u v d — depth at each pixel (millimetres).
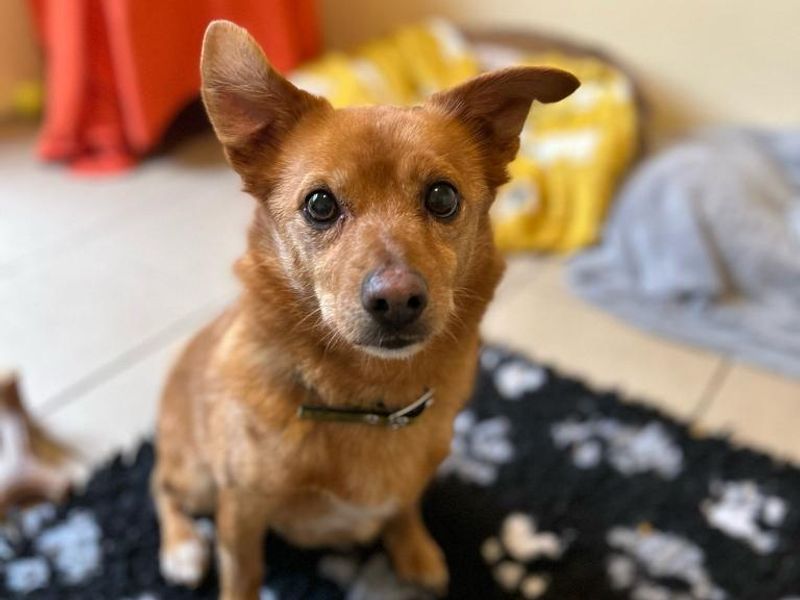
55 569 410
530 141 787
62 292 639
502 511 454
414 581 409
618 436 507
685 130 891
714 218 637
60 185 822
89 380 543
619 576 419
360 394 324
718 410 540
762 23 798
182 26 847
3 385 468
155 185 830
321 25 1047
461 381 351
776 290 623
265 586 409
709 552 431
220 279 668
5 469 448
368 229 288
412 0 995
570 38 918
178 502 426
